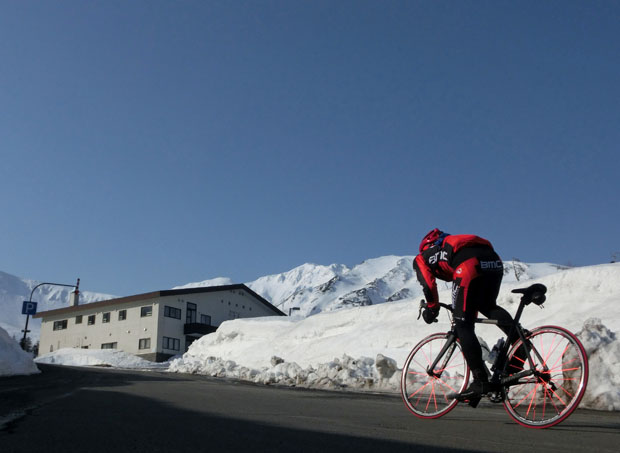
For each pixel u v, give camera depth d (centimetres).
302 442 296
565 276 1360
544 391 381
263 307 5591
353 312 1866
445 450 281
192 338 4731
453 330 453
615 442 316
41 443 278
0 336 1088
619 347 652
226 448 275
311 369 1175
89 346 4797
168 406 468
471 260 409
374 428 356
